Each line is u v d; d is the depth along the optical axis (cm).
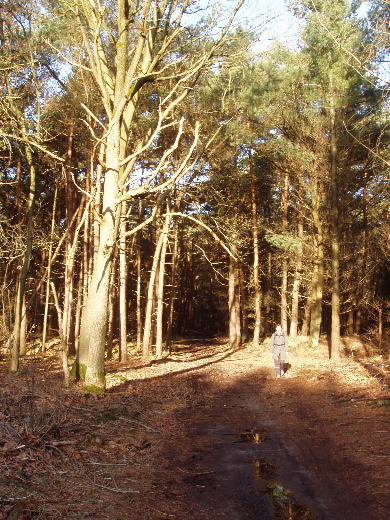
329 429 827
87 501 488
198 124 1073
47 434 660
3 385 984
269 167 2552
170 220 2270
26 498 470
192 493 539
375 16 900
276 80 1828
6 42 1370
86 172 2250
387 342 2084
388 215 1819
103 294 1087
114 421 829
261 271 3091
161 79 1171
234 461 663
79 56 1483
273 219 3356
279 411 1018
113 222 1095
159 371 1695
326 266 2428
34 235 1733
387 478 568
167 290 3722
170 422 899
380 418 859
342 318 2972
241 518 473
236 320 2820
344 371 1464
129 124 1170
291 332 2669
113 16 1484
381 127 1769
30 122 1462
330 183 2028
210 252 2762
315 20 1675
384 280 2234
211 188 2167
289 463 651
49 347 2377
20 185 2031
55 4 1431
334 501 514
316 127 1933
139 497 516
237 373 1650
